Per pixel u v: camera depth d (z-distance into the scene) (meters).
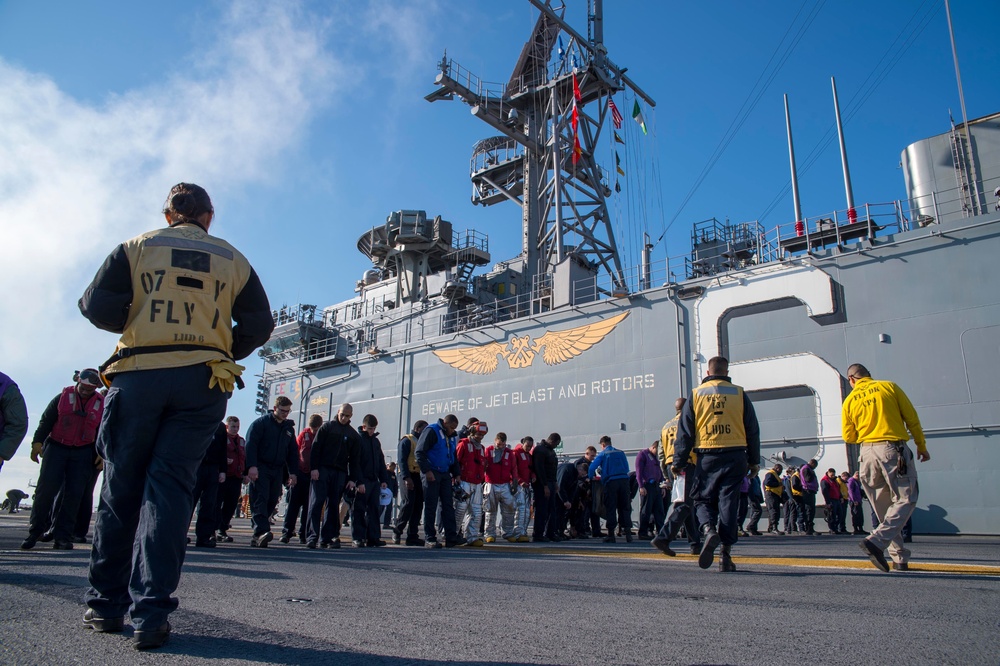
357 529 9.77
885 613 3.23
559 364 21.12
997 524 13.41
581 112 29.03
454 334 24.52
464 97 28.34
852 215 18.00
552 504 12.94
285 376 31.69
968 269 14.84
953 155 17.53
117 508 2.48
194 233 2.79
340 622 2.78
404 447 10.79
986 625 2.92
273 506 9.26
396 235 30.19
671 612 3.20
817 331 16.53
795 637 2.62
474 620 2.90
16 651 2.12
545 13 27.44
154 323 2.55
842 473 15.38
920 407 14.78
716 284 18.45
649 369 19.11
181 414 2.52
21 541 8.12
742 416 5.72
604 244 28.09
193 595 3.46
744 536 14.57
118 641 2.32
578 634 2.62
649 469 13.26
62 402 7.30
